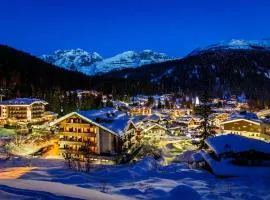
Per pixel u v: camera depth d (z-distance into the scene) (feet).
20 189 45.68
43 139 273.33
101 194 53.47
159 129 335.26
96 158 193.06
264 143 137.90
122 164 176.24
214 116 402.93
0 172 124.06
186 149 280.31
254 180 101.60
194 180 102.99
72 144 204.64
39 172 117.60
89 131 201.16
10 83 545.85
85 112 210.38
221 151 130.11
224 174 112.06
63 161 179.01
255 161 127.24
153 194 72.69
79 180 95.20
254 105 635.25
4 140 265.54
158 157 208.74
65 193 46.83
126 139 216.33
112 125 202.08
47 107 447.83
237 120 286.46
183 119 444.96
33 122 355.36
